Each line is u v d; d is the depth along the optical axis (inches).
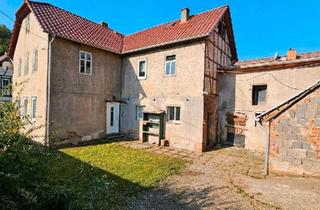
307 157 319.9
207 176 335.0
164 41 565.3
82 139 556.4
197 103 514.0
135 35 729.0
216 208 231.8
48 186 126.6
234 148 549.3
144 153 467.8
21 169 122.9
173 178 321.4
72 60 534.3
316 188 282.8
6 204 104.8
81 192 139.2
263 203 242.5
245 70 554.9
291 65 495.2
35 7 540.1
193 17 617.6
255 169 378.6
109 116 630.5
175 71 553.0
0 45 1206.3
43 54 506.3
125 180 303.0
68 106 525.7
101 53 605.6
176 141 544.4
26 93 585.6
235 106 570.6
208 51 523.8
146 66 609.3
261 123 356.5
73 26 589.9
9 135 126.6
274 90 517.3
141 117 617.3
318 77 465.1
